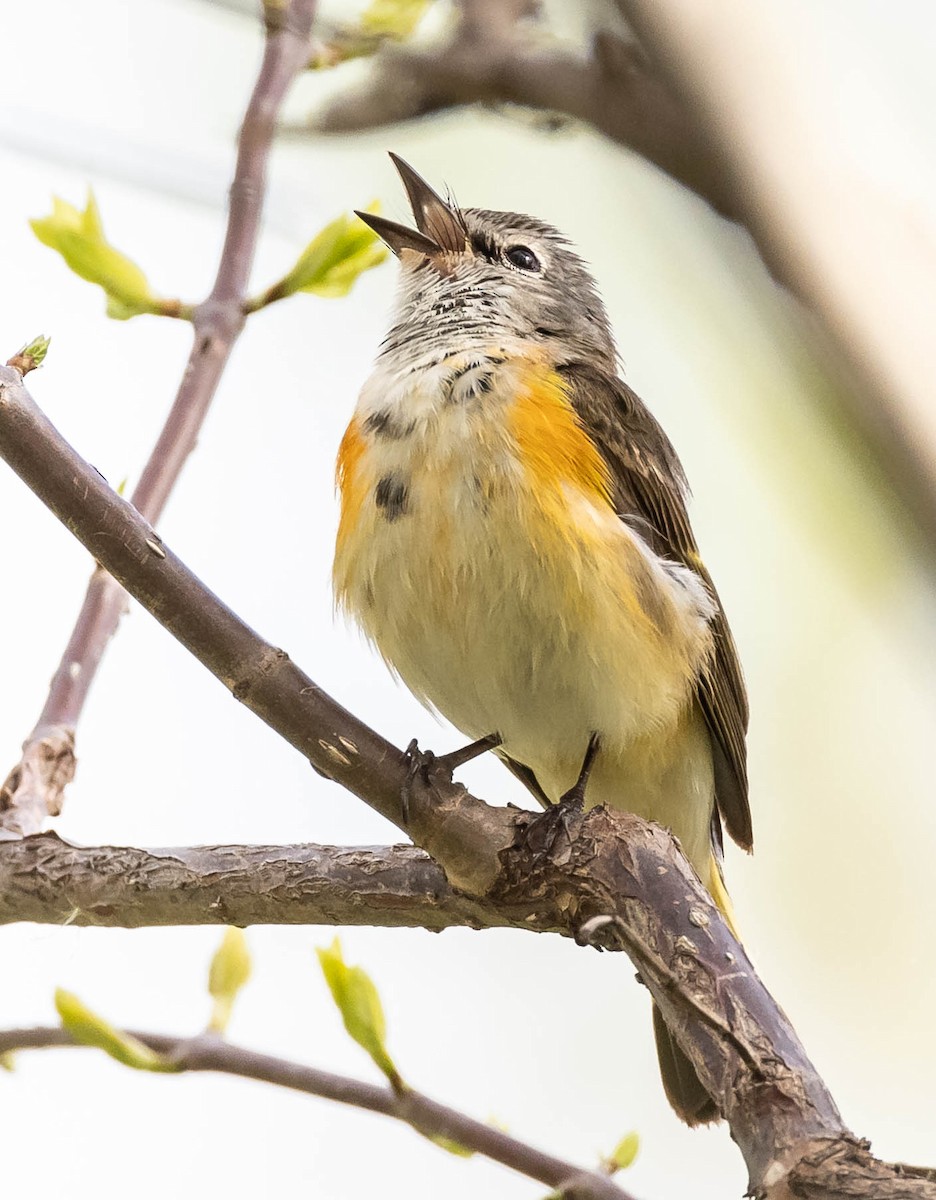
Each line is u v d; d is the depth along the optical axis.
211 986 8.18
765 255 6.21
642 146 9.32
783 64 6.30
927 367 5.70
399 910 7.61
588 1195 7.72
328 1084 7.93
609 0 7.19
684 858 7.33
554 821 7.47
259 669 7.45
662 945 6.97
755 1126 6.11
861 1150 5.78
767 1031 6.50
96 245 8.87
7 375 7.16
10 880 7.76
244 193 9.25
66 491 7.15
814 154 6.16
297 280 8.97
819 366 6.01
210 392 8.91
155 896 7.72
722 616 10.89
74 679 8.52
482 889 7.44
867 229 6.00
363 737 7.55
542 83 10.02
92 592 8.80
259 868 7.69
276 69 9.52
